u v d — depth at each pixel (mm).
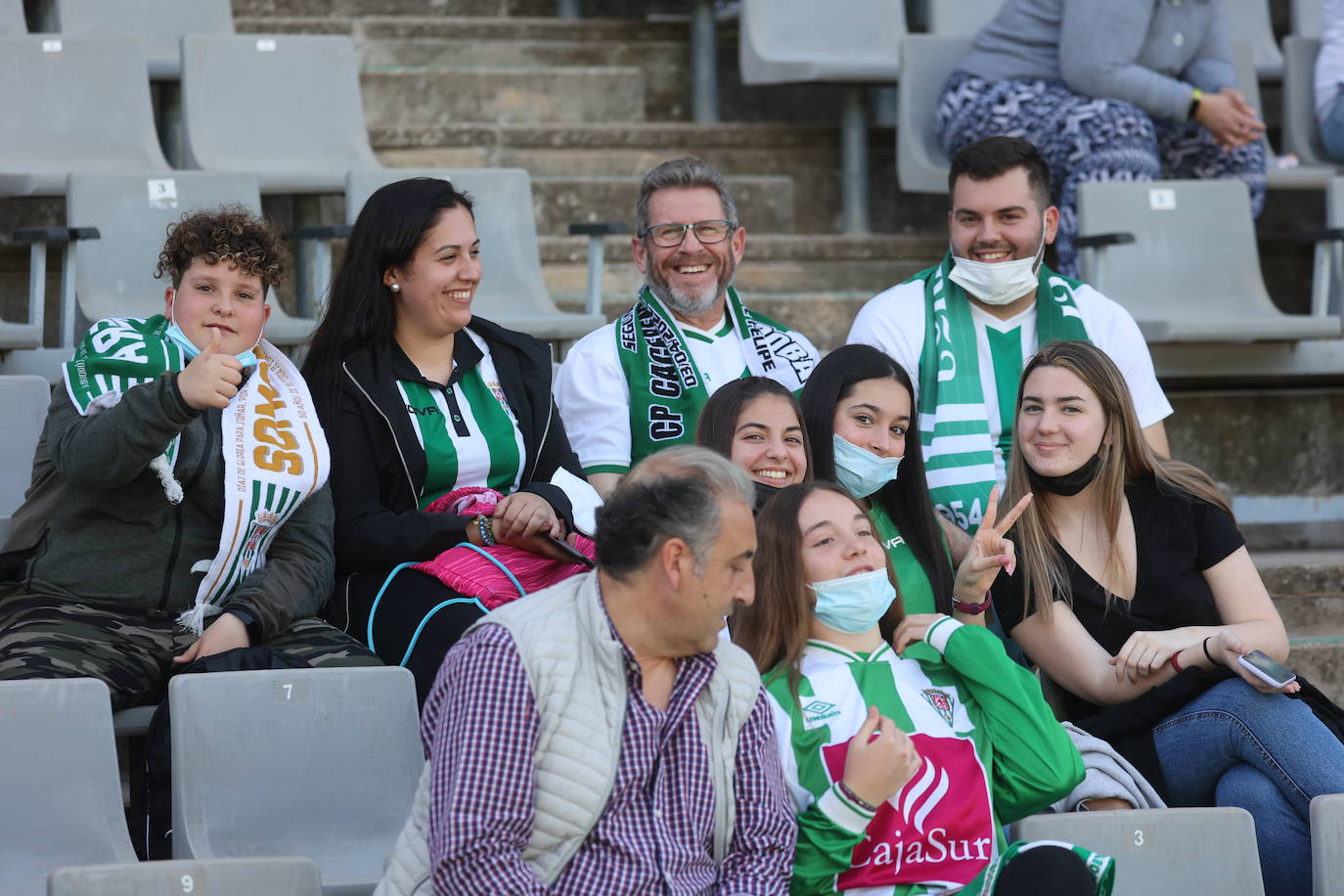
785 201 11117
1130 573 6043
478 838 3818
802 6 11539
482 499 6176
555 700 3973
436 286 6293
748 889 4137
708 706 4184
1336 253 9984
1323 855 4824
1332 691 7840
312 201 9906
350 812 5180
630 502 4008
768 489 5566
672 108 12086
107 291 8336
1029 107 10062
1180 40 10266
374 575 6125
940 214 11727
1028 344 7352
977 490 7039
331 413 6234
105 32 10648
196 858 4738
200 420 5855
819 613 4844
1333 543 9211
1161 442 7398
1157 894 4801
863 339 7320
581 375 6984
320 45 10242
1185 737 5660
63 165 9594
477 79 11398
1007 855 4480
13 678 5281
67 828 4832
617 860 3994
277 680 5156
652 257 7078
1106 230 9586
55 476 5812
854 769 4410
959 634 4938
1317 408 10141
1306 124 11734
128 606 5746
